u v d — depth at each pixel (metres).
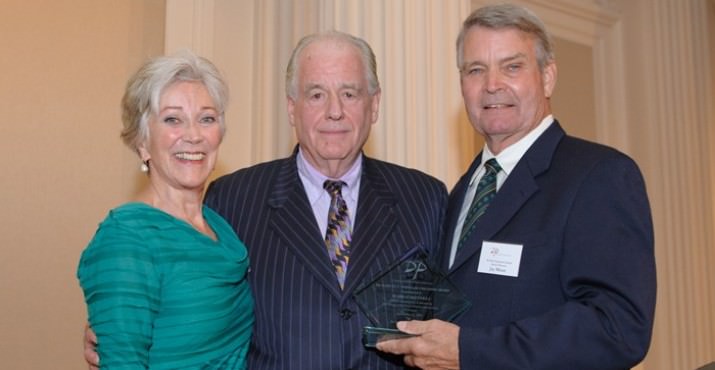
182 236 1.85
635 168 1.87
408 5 3.22
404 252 2.17
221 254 1.90
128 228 1.76
